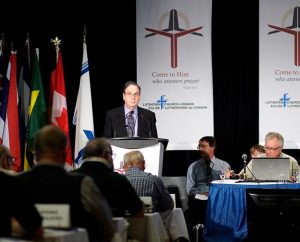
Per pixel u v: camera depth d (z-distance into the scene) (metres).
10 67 17.14
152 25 18.58
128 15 19.31
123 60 19.39
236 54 19.48
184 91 18.47
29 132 16.81
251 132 19.47
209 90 18.45
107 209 7.31
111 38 19.33
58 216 6.68
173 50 18.52
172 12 18.56
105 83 19.38
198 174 17.48
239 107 19.47
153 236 9.80
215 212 14.25
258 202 13.70
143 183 11.26
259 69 18.50
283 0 18.48
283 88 18.41
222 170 17.28
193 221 17.34
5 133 16.84
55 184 7.05
